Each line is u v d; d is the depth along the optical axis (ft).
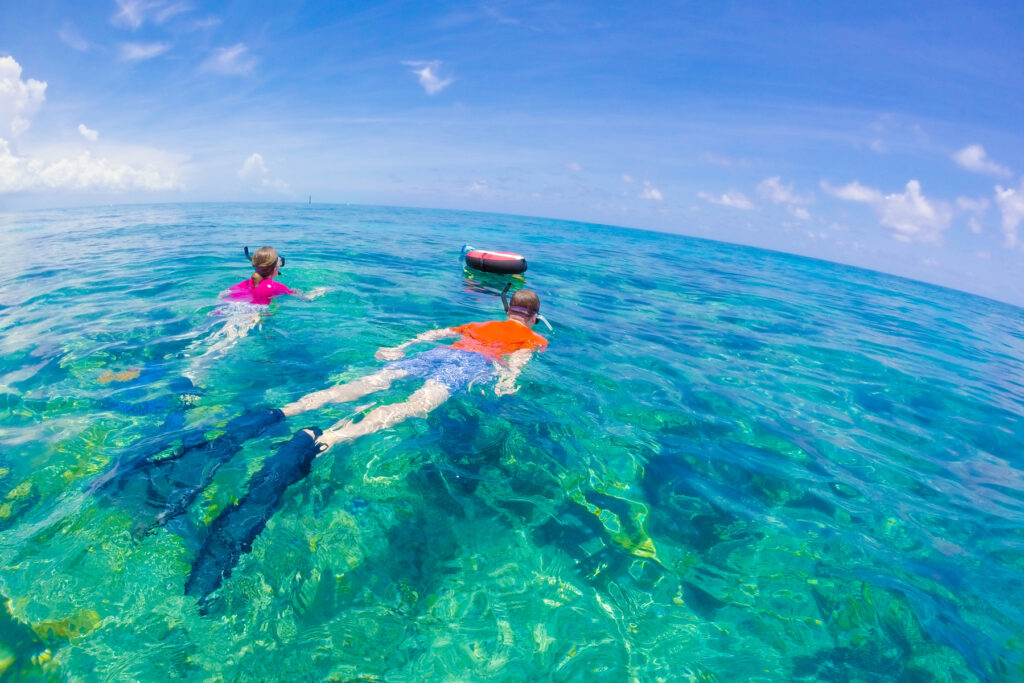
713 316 22.93
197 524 6.02
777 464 9.45
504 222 105.40
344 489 7.06
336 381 10.93
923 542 7.45
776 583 6.24
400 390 10.40
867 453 10.47
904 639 5.53
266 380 10.78
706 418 11.17
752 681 4.84
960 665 5.24
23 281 19.57
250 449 7.79
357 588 5.44
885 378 16.24
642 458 9.05
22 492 6.46
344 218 71.61
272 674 4.41
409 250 36.17
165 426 8.43
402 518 6.62
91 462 7.25
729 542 6.97
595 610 5.54
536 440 9.14
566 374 12.70
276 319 15.05
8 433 7.99
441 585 5.64
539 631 5.18
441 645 4.90
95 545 5.59
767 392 13.46
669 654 5.07
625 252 54.60
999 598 6.36
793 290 38.45
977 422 13.14
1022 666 5.31
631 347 15.97
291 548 5.84
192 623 4.80
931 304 47.03
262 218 63.05
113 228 44.57
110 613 4.83
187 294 17.84
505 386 11.33
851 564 6.75
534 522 6.89
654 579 6.10
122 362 11.34
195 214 68.69
